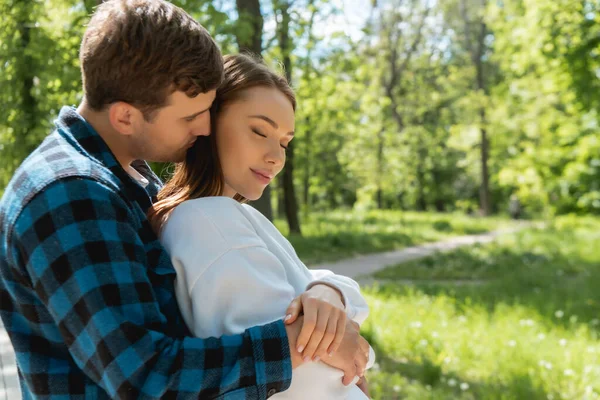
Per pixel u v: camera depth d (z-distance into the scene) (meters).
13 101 7.92
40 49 7.41
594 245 15.95
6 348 5.23
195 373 1.16
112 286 1.15
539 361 5.12
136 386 1.13
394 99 35.94
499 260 13.54
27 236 1.18
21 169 1.27
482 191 35.62
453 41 38.53
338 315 1.30
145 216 1.35
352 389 1.54
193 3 6.44
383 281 11.38
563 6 14.15
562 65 14.82
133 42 1.24
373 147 32.28
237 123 1.50
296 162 25.59
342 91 14.48
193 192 1.53
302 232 18.58
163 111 1.30
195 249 1.33
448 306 7.72
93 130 1.33
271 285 1.33
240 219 1.41
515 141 30.53
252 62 1.57
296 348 1.25
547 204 25.36
